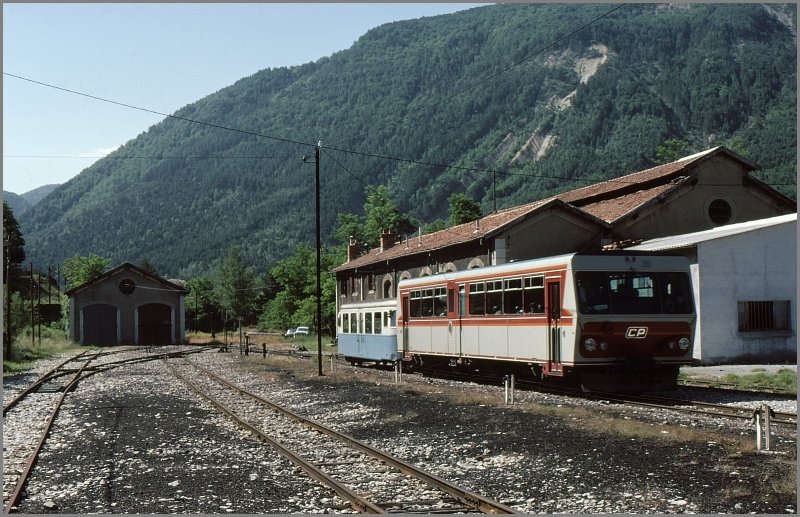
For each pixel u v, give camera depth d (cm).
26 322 6700
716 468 1060
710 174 3909
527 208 3819
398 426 1595
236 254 13875
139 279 8125
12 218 11950
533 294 2144
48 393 2503
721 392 2078
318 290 3136
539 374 2164
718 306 3191
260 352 5600
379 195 10769
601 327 1944
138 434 1541
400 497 952
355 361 3803
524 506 910
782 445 1220
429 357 2923
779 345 3247
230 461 1228
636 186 4153
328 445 1365
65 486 1069
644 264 2011
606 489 978
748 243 3250
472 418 1623
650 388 2030
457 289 2630
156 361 4541
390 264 4909
